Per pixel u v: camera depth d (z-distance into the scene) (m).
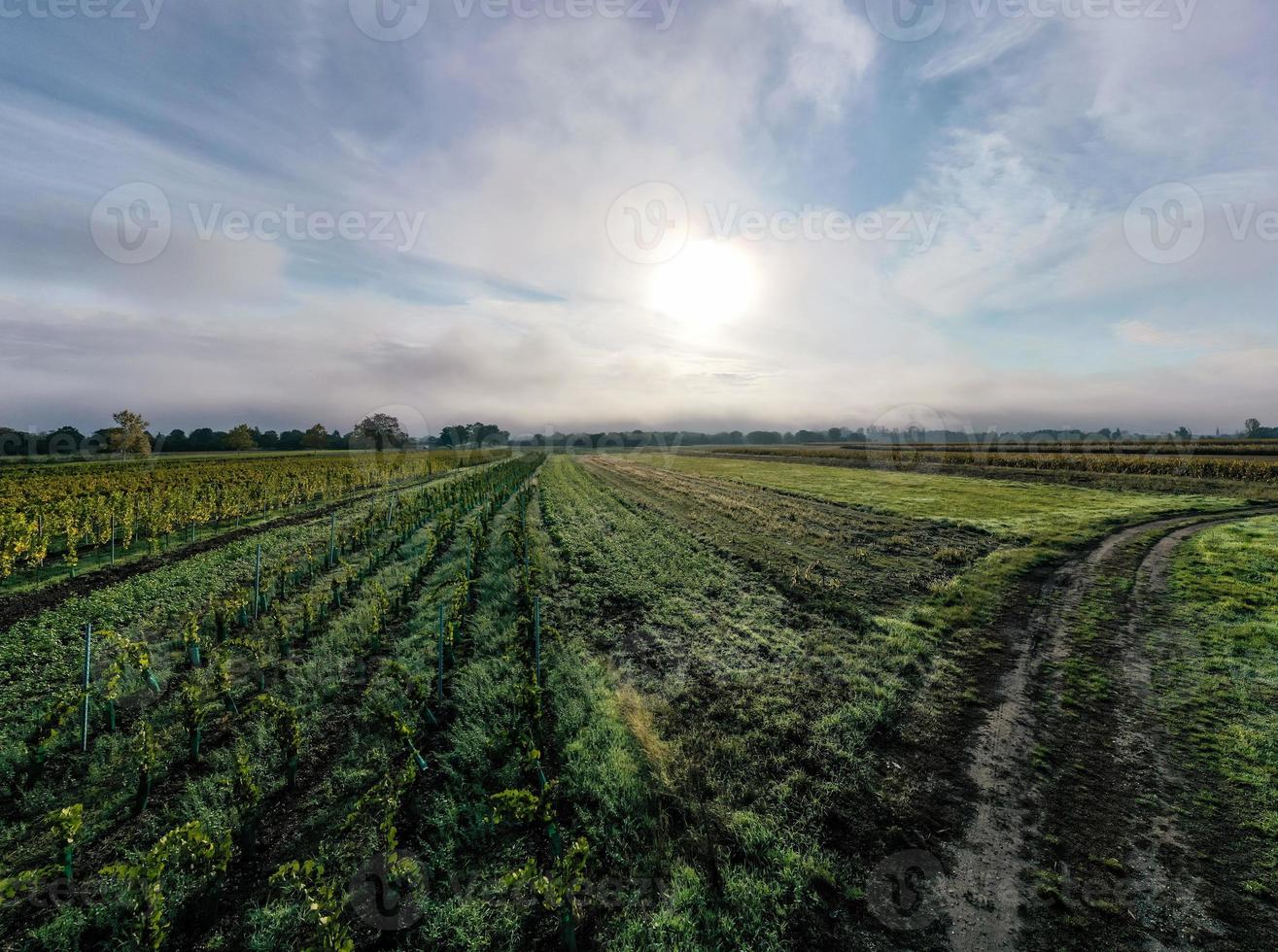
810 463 67.38
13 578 15.42
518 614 12.12
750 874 5.48
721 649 10.94
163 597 13.67
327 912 4.33
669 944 4.77
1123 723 8.27
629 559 18.11
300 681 9.30
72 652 10.41
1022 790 6.81
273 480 29.64
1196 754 7.44
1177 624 11.91
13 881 4.55
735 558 18.41
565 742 7.64
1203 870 5.56
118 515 19.88
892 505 30.02
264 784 6.74
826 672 9.86
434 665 10.09
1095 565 16.59
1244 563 15.44
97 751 7.32
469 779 6.89
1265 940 4.80
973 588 14.70
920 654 10.72
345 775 6.85
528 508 30.20
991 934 4.89
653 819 6.10
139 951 4.60
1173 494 31.80
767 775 7.00
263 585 14.73
